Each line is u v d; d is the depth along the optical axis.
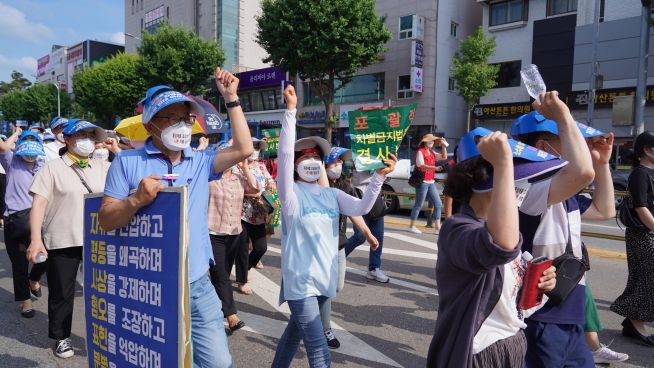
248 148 2.40
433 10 24.89
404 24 25.47
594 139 2.53
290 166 2.80
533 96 2.14
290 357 2.88
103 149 4.38
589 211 2.59
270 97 32.50
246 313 4.58
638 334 3.88
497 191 1.40
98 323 2.32
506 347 1.73
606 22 20.75
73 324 4.32
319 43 18.31
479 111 24.67
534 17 23.17
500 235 1.38
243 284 5.14
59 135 7.06
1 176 8.05
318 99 29.67
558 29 22.17
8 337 4.00
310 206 2.84
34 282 5.05
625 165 18.94
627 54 20.20
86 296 2.38
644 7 11.28
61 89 58.97
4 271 6.12
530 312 2.10
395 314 4.55
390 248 7.52
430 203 9.36
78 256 3.71
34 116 58.44
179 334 1.92
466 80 22.00
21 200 4.40
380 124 3.63
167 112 2.25
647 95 19.59
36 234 3.44
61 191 3.60
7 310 4.68
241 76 33.44
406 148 25.94
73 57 72.50
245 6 43.34
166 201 1.98
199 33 45.22
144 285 2.07
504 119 24.25
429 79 24.97
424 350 3.76
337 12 18.50
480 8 27.73
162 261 1.99
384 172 2.94
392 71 26.14
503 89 24.30
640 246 3.72
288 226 2.79
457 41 26.44
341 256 3.86
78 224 3.62
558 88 22.30
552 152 2.35
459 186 1.70
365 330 4.15
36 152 4.51
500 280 1.65
